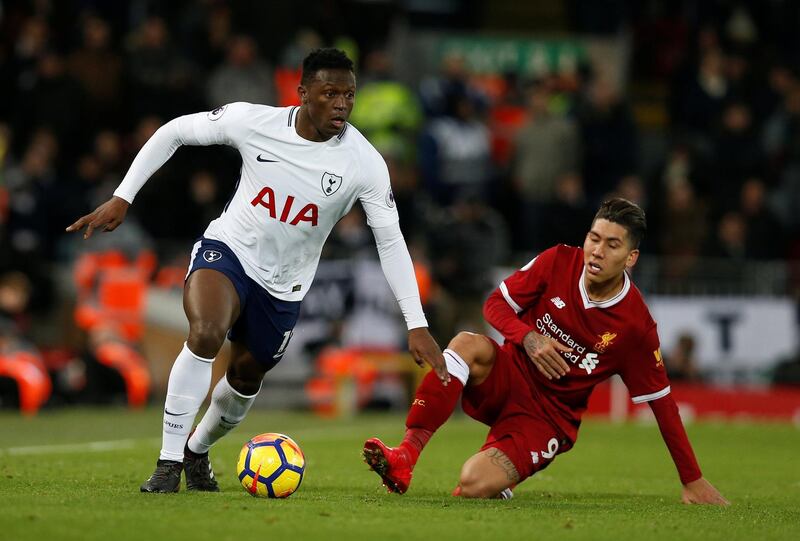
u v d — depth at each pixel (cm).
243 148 2270
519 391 2458
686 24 8119
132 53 6456
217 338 2188
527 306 2480
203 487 2380
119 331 5466
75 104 6275
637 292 2436
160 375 5497
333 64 2214
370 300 5634
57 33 6969
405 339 5697
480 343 2436
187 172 6022
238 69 6419
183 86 6369
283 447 2250
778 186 6838
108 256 5559
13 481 2445
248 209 2267
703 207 6550
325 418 5200
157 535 1719
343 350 5547
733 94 7494
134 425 4450
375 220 2312
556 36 8112
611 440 4438
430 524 1912
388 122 6356
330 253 5606
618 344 2425
